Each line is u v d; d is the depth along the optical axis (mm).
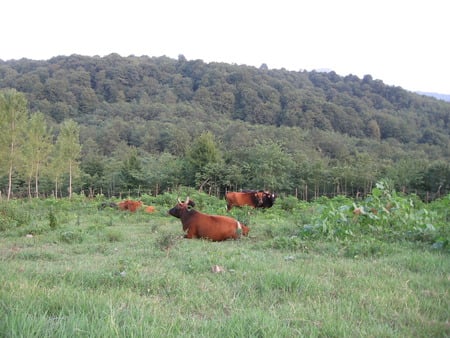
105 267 6266
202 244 9141
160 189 41438
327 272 6148
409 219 9984
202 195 23891
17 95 30906
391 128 86500
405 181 39875
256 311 4133
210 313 4316
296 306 4480
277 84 105812
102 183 45094
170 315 4113
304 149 59906
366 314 4301
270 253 7934
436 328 3910
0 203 14008
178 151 64500
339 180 43094
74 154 38094
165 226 13766
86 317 3592
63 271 5820
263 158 40188
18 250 8352
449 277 5898
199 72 113938
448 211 12227
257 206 20359
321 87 122625
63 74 102938
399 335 3750
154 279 5406
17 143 31922
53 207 19562
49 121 77625
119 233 10469
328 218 9727
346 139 73500
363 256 7641
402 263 6902
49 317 3729
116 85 106125
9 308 3678
